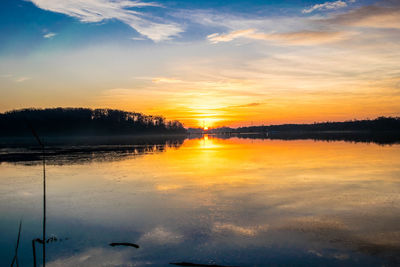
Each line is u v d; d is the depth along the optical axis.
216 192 13.52
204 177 17.50
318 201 11.68
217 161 25.88
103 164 24.86
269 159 26.69
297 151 35.03
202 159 27.89
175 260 6.93
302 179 16.33
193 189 14.23
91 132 163.88
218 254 7.18
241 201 11.88
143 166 23.12
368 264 6.54
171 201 12.09
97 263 6.89
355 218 9.55
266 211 10.49
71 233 8.75
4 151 42.75
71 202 12.24
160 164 24.34
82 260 7.04
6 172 20.89
